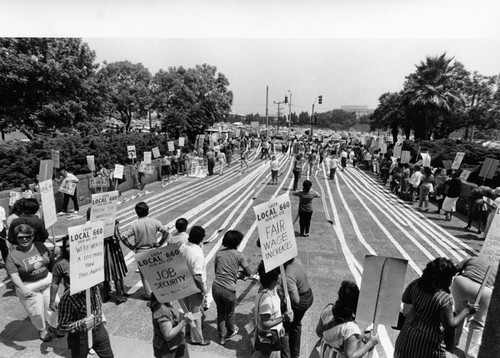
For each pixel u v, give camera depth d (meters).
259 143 55.31
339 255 9.29
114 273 6.32
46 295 5.27
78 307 4.05
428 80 29.33
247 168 29.16
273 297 3.94
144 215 6.45
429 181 15.20
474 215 11.81
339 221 12.92
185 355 3.95
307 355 5.10
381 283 3.43
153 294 3.71
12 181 13.48
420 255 9.50
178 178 23.66
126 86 48.97
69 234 3.83
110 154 20.98
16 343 5.29
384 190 20.23
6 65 20.45
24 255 5.07
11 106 21.61
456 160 14.59
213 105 42.62
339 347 3.23
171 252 3.65
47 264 5.30
